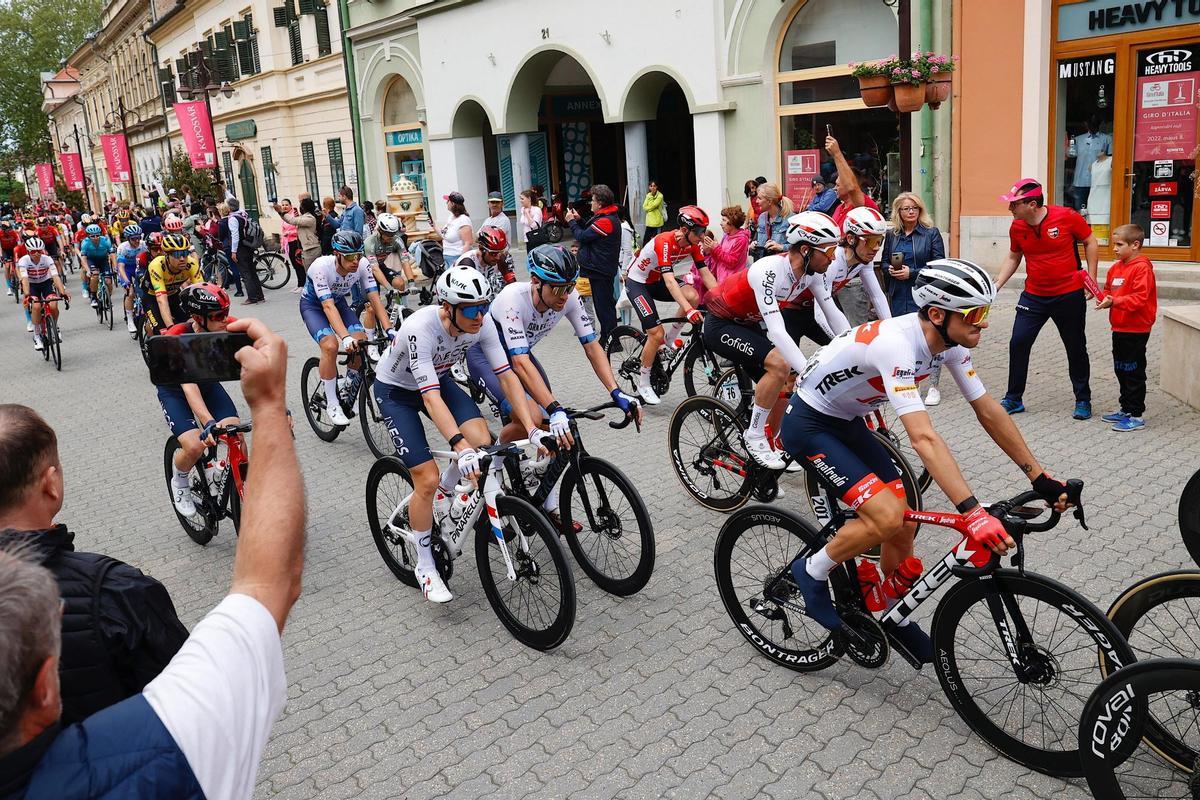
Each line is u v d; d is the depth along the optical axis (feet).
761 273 15.01
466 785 10.25
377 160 73.05
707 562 15.35
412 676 12.70
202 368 4.95
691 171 65.67
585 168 69.00
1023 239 20.27
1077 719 10.11
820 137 42.42
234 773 3.82
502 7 56.70
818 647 11.60
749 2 42.60
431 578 14.17
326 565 16.71
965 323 9.66
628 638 13.16
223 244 51.31
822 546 11.10
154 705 3.73
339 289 23.27
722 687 11.76
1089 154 34.55
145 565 17.47
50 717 3.68
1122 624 9.62
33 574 3.72
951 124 36.32
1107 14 32.91
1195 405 20.63
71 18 239.50
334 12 74.64
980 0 34.60
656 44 47.55
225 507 16.83
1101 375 23.85
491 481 12.94
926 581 10.23
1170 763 9.27
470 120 64.34
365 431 22.67
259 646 4.10
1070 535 15.01
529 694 11.99
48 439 6.21
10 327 53.83
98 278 48.98
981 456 19.04
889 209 39.93
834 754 10.23
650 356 23.73
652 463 20.43
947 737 10.39
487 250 23.18
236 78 95.66
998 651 10.30
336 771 10.72
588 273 28.71
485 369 16.39
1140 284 18.92
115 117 177.37
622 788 9.95
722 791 9.77
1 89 242.37
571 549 15.02
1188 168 32.32
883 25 38.75
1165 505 15.83
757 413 16.01
